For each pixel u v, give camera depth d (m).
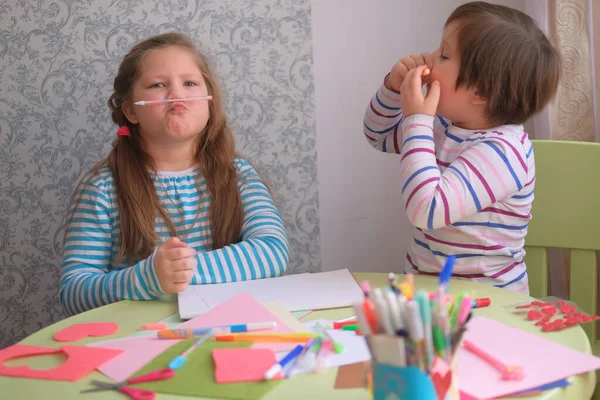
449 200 1.06
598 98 1.45
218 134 1.41
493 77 1.11
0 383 0.75
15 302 1.73
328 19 1.68
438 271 1.18
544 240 1.34
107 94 1.66
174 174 1.37
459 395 0.66
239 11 1.66
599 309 1.54
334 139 1.72
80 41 1.65
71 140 1.67
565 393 0.68
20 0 1.64
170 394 0.70
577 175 1.31
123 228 1.30
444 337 0.58
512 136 1.13
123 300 1.06
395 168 1.75
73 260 1.26
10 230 1.71
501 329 0.83
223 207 1.35
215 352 0.78
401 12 1.69
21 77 1.66
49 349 0.84
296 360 0.76
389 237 1.77
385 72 1.71
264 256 1.19
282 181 1.72
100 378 0.75
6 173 1.69
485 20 1.12
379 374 0.59
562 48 1.46
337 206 1.75
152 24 1.65
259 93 1.69
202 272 1.14
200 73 1.36
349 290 1.03
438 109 1.18
